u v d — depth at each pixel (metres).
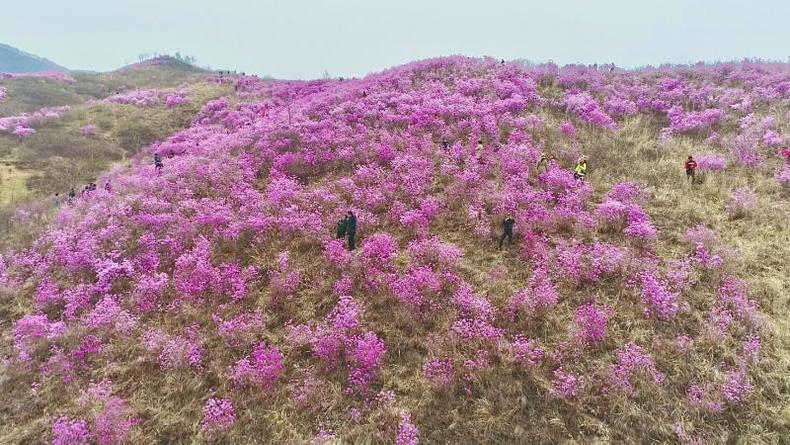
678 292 14.09
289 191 21.92
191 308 15.60
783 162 21.27
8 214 24.53
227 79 62.56
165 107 51.72
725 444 10.08
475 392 12.05
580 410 11.18
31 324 15.29
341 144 26.52
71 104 56.00
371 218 19.64
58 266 18.77
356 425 11.42
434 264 16.77
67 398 12.78
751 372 11.55
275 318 15.22
